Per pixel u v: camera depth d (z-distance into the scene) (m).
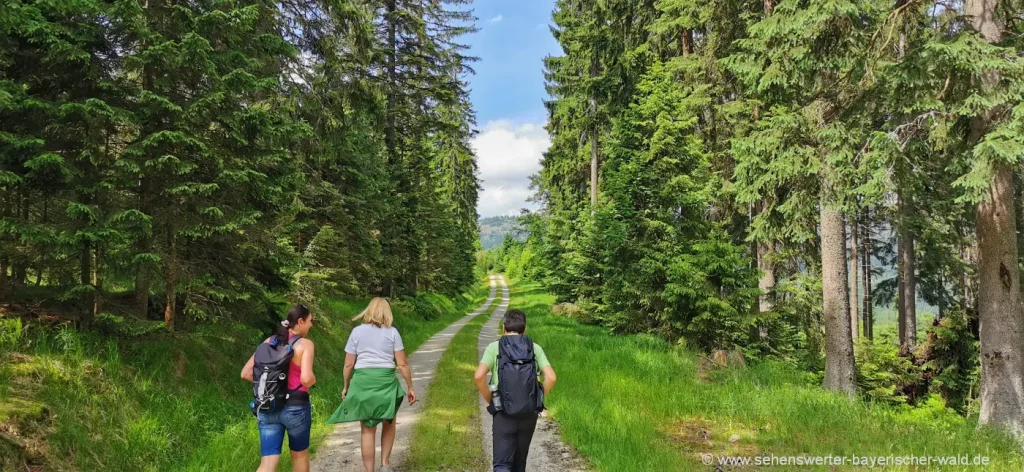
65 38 5.33
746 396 8.21
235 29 6.52
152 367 5.78
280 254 7.71
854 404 8.09
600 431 5.98
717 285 12.64
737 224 16.09
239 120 6.47
